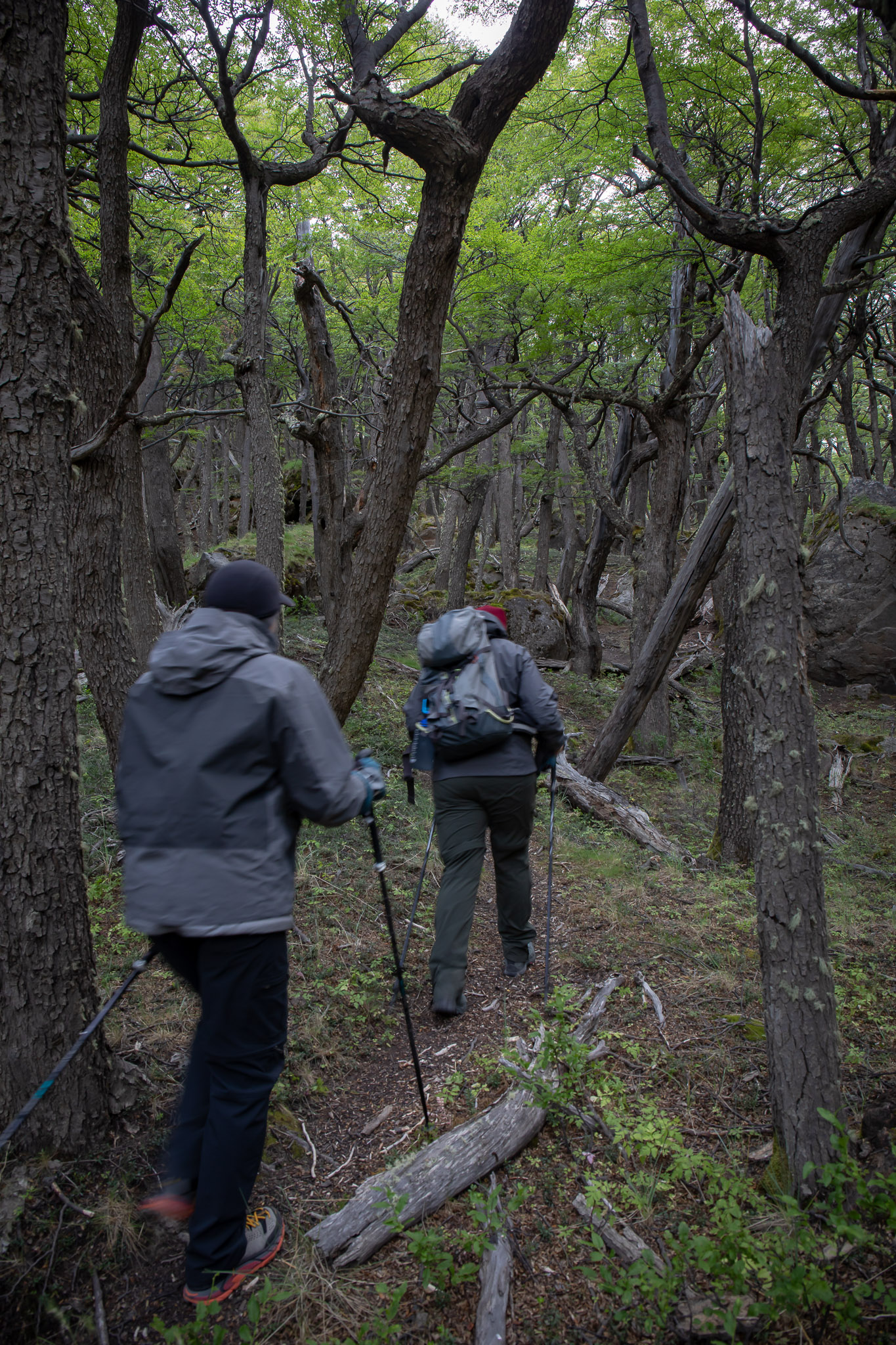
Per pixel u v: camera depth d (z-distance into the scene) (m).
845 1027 3.24
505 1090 2.83
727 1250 1.83
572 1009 3.37
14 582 2.27
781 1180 2.29
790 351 5.24
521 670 3.51
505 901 3.71
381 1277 2.08
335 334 15.17
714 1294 1.93
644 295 9.07
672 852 6.09
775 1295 1.70
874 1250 2.04
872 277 5.38
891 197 5.07
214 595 2.11
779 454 2.52
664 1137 2.48
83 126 7.18
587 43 7.93
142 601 5.62
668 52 7.30
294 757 1.95
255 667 1.98
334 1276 2.06
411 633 14.16
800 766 2.40
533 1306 1.97
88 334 4.32
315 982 3.54
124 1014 3.13
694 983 3.70
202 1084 2.11
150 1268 2.10
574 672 13.56
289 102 8.08
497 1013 3.43
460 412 9.54
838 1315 1.76
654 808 7.83
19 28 2.21
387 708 9.23
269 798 1.98
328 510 8.17
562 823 6.41
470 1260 2.11
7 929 2.27
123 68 4.71
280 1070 2.08
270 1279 2.03
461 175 4.31
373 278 13.88
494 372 9.59
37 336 2.28
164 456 12.26
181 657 1.98
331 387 7.76
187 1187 2.05
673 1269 1.88
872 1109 2.54
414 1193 2.27
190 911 1.90
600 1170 2.46
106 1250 2.12
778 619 2.46
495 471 12.59
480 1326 1.88
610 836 6.26
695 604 6.91
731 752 6.07
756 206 6.70
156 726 1.99
